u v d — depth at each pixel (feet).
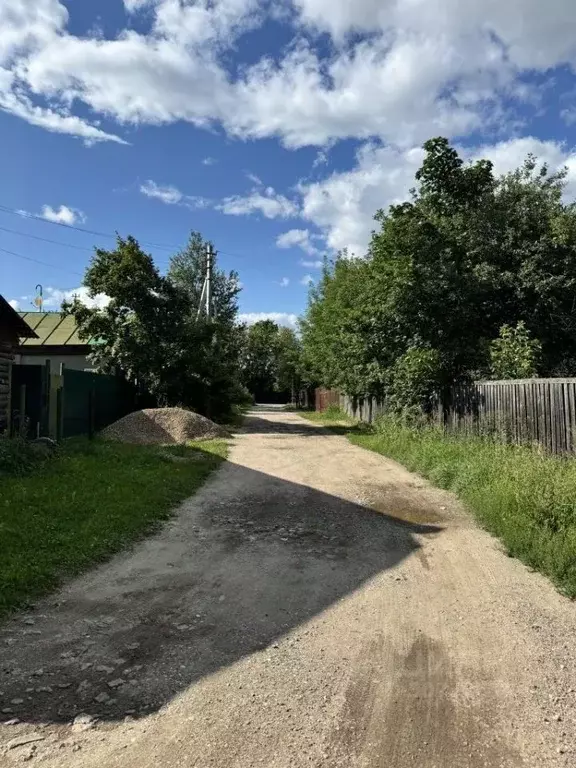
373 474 35.27
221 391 78.64
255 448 49.85
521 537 19.07
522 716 9.88
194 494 28.76
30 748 8.89
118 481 28.76
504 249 49.62
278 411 153.07
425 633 13.12
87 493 25.62
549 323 48.85
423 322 49.37
